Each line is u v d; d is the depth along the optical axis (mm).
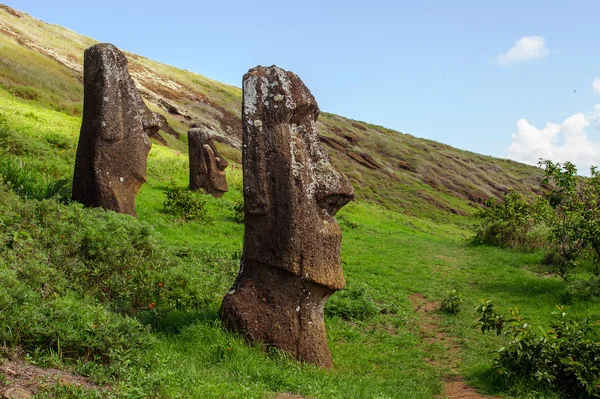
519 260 17141
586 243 13312
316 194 7000
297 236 6773
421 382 6789
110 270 7637
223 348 6152
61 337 4793
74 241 7789
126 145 11852
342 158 61344
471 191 65438
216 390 4789
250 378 5562
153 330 6613
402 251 19438
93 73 11688
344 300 10172
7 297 4906
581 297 11258
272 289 6840
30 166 15734
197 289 8109
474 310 11039
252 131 6969
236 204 19500
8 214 8055
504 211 25125
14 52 37219
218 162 22344
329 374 6422
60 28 62844
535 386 6328
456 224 48469
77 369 4602
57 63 42031
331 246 7051
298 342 6766
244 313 6758
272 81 7090
